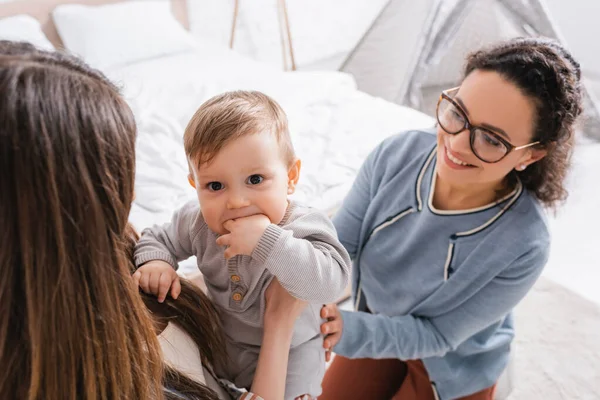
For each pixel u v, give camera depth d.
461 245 1.03
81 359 0.48
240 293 0.77
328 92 2.51
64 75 0.44
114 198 0.47
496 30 2.92
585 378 1.78
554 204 1.05
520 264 0.99
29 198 0.42
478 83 0.88
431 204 1.05
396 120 2.26
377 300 1.23
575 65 0.90
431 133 1.12
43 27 2.77
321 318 0.96
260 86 2.51
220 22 3.45
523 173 1.00
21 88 0.41
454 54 3.24
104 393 0.51
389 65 3.37
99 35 2.71
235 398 0.81
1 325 0.45
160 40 2.87
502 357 1.23
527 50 0.87
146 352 0.56
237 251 0.69
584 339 1.91
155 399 0.57
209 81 2.56
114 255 0.50
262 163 0.70
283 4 3.34
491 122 0.86
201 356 0.73
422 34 3.12
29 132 0.41
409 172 1.10
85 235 0.45
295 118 2.24
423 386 1.30
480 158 0.89
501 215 0.99
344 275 0.75
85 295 0.47
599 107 3.02
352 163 1.96
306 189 1.81
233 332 0.82
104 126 0.46
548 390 1.75
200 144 0.70
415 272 1.11
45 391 0.48
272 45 3.64
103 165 0.46
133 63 2.80
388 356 1.11
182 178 1.81
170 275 0.73
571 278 2.24
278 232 0.68
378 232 1.16
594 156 2.92
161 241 0.83
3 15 2.63
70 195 0.44
